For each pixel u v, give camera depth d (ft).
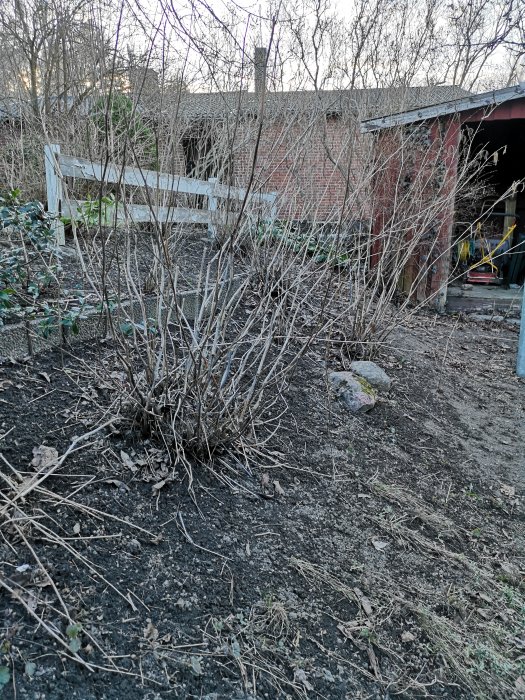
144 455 9.15
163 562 7.43
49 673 5.52
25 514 7.11
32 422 8.96
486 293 29.12
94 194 17.10
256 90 12.35
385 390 15.46
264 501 9.49
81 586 6.59
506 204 35.24
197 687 6.06
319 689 6.62
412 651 7.71
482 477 13.02
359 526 9.86
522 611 9.07
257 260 14.37
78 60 22.27
